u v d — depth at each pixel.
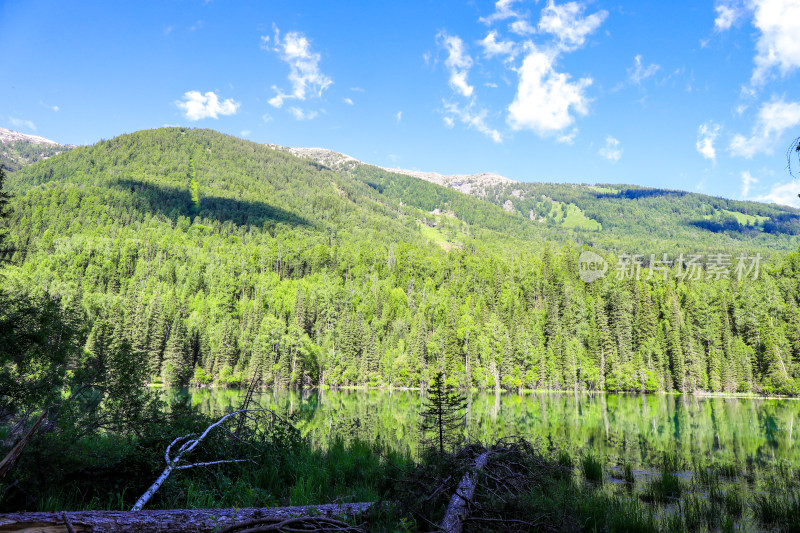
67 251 151.88
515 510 7.05
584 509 8.05
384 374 94.31
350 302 144.25
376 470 10.09
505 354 92.19
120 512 4.72
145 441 8.26
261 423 11.64
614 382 89.62
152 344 76.06
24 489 6.27
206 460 9.05
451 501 6.86
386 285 165.12
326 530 5.03
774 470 13.96
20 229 173.50
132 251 168.25
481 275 174.62
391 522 5.83
